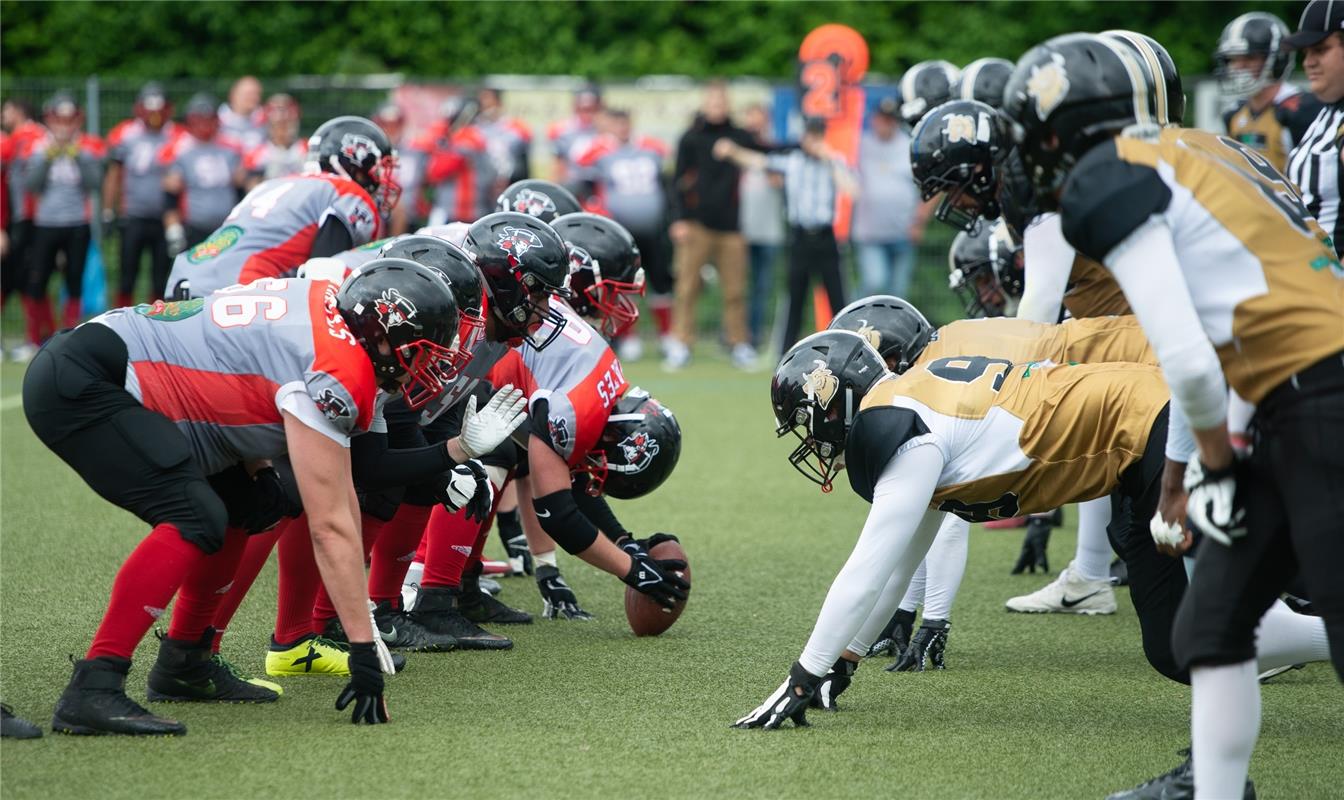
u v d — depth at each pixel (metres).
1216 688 10.80
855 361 13.94
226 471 14.42
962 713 14.80
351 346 13.52
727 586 20.73
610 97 53.12
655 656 17.00
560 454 16.77
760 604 19.67
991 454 13.53
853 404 13.85
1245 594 10.70
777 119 52.09
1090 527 19.11
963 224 18.11
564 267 16.27
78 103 53.34
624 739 13.69
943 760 13.19
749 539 24.03
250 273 19.98
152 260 47.00
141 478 13.36
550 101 53.31
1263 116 27.53
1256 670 10.98
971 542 24.38
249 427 13.61
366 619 13.96
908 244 47.84
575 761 13.01
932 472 13.41
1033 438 13.47
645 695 15.28
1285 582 10.83
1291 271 10.34
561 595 19.22
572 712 14.62
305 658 16.05
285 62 65.81
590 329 17.59
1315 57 19.34
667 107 53.19
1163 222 10.15
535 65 66.19
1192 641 10.83
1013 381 13.80
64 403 13.31
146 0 65.25
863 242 47.69
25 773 12.48
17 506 25.83
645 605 17.77
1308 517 10.13
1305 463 10.17
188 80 64.69
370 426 14.77
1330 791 12.57
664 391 42.97
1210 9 65.38
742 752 13.34
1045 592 19.56
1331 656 10.18
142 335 13.64
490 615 18.73
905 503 13.38
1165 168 10.38
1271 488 10.56
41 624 17.80
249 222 20.30
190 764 12.79
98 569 20.91
